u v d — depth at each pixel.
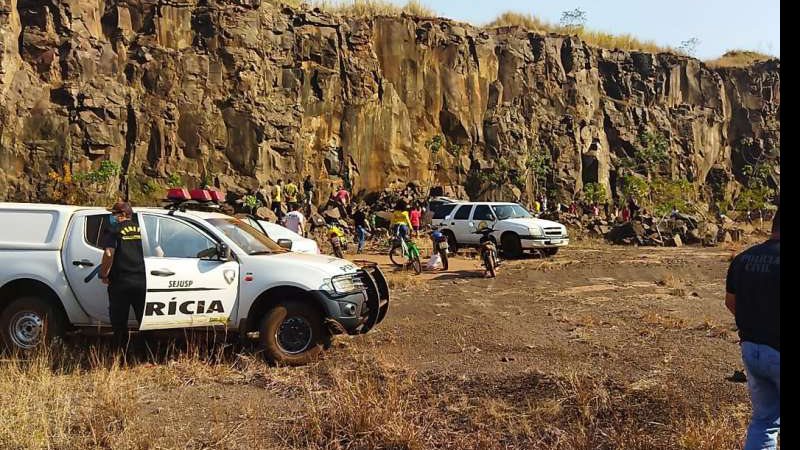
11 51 28.09
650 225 28.88
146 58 31.33
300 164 34.38
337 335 8.35
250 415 5.68
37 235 7.57
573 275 15.90
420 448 4.97
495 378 6.70
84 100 29.02
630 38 52.28
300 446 5.06
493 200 39.69
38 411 5.44
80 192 27.38
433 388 6.38
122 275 7.02
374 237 26.22
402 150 38.34
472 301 11.76
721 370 6.98
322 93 36.09
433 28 40.38
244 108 32.66
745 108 53.91
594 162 44.44
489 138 41.25
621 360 7.45
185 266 7.29
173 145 31.11
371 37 38.84
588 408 5.67
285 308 7.37
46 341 7.34
